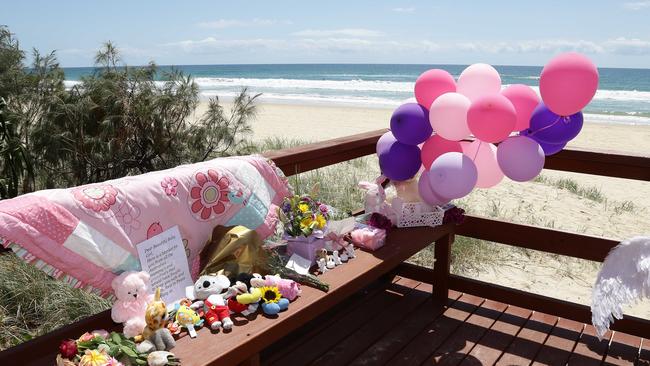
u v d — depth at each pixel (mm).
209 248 2520
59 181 6160
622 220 7492
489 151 2969
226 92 39344
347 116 22422
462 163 2670
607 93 37594
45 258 1998
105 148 6074
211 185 2621
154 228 2334
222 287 2277
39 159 5992
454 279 3773
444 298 3695
